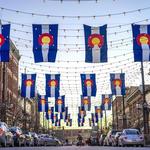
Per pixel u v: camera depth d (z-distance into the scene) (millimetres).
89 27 25031
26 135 39500
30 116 90312
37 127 88375
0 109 54781
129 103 82812
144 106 41250
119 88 38312
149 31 25375
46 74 38344
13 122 64125
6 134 30891
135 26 25391
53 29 25062
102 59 24828
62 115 61812
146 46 25250
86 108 49125
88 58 24875
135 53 25234
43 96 49625
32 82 39000
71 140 139625
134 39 25328
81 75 37156
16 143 34969
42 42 24953
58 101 49562
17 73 79375
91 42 24891
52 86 38094
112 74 38625
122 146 34594
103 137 51750
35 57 24953
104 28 25031
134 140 33844
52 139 46969
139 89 67125
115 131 42750
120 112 89750
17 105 75000
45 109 49594
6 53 25219
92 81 37031
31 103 97812
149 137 39219
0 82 61844
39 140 45188
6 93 65062
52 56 24953
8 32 25344
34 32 25031
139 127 65625
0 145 30547
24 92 38812
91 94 36812
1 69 62344
